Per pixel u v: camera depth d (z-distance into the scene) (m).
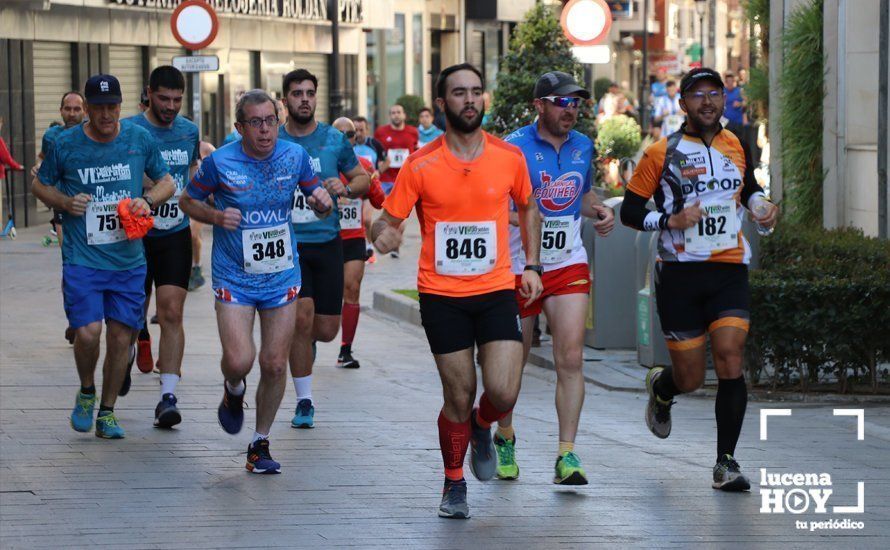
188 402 18.94
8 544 12.09
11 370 21.20
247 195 14.61
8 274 34.72
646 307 21.53
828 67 28.62
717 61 112.44
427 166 12.80
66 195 15.91
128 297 16.28
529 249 13.36
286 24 65.31
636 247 22.00
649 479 14.75
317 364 23.16
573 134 14.80
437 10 83.00
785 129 30.23
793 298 18.91
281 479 14.63
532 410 19.14
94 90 15.72
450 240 12.84
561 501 13.77
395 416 18.39
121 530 12.57
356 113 73.38
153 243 17.23
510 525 12.84
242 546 12.07
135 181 16.09
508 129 29.77
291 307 14.91
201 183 14.65
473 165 12.82
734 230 14.38
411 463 15.47
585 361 22.69
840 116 28.19
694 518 13.09
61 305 29.22
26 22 47.16
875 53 27.72
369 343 25.77
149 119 17.72
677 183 14.40
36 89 48.56
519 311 14.20
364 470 15.10
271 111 14.51
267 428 14.94
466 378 12.92
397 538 12.38
